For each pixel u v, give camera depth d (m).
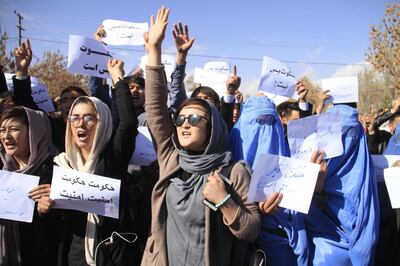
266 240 2.58
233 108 4.81
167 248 2.41
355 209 2.72
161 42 2.57
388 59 21.55
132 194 2.79
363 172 2.77
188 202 2.32
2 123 2.75
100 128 2.64
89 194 2.46
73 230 2.60
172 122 2.66
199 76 6.20
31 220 2.47
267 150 2.70
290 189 2.37
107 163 2.66
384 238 3.38
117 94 2.76
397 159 3.30
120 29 4.28
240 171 2.37
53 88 30.81
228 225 2.19
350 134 2.81
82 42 3.67
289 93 3.91
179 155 2.52
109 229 2.60
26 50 3.74
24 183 2.51
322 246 2.65
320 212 2.76
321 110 3.77
